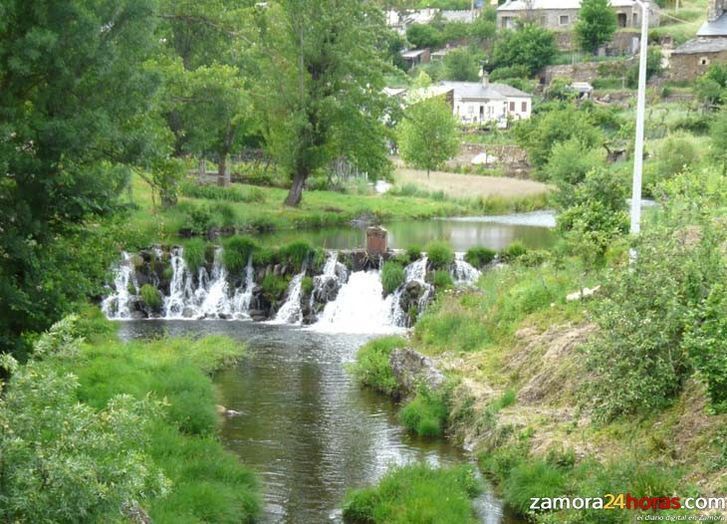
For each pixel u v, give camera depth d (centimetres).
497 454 1617
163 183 2398
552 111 7381
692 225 1820
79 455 862
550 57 11881
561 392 1758
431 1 16938
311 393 2239
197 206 4338
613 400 1467
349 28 4844
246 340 2950
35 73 1766
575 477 1425
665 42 11644
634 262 1552
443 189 6097
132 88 1892
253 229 4472
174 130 3919
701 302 1376
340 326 3244
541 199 5859
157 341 2728
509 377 1978
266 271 3525
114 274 2186
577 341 1852
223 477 1536
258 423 1973
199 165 5544
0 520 816
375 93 4962
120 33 1897
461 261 3416
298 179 5066
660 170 5116
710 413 1250
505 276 2748
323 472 1664
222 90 3800
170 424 1800
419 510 1391
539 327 2114
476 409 1847
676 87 9712
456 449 1781
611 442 1479
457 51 12338
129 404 960
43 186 1728
